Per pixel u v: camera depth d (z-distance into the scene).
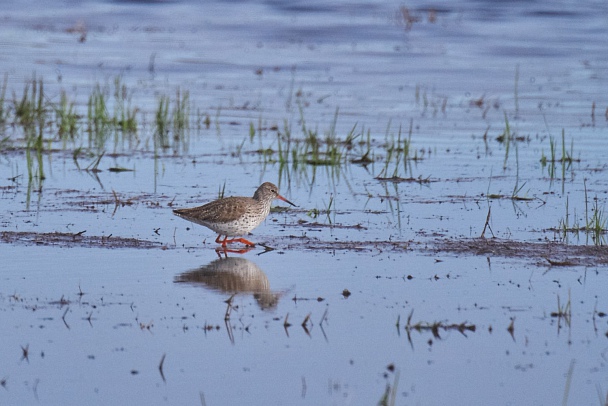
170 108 27.25
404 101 28.64
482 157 22.00
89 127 24.14
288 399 9.55
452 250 14.53
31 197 17.77
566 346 10.90
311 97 29.14
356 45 38.59
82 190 18.47
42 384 9.81
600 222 16.11
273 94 29.58
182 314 11.77
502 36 40.38
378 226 16.02
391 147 22.47
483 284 12.95
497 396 9.67
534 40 39.47
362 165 21.36
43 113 26.19
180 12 46.19
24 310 11.80
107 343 10.86
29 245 14.55
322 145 23.23
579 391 9.78
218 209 14.61
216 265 13.80
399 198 18.14
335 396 9.63
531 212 16.95
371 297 12.42
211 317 11.69
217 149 22.75
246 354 10.62
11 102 27.39
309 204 17.69
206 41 39.25
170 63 34.44
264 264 13.87
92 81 30.92
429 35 40.62
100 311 11.80
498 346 10.91
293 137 24.02
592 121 25.97
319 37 40.25
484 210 17.12
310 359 10.51
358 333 11.23
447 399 9.59
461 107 27.89
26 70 32.12
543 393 9.75
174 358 10.48
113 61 34.44
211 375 10.09
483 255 14.29
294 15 45.28
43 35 39.75
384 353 10.70
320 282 13.04
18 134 23.98
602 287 12.80
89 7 47.19
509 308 12.05
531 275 13.34
